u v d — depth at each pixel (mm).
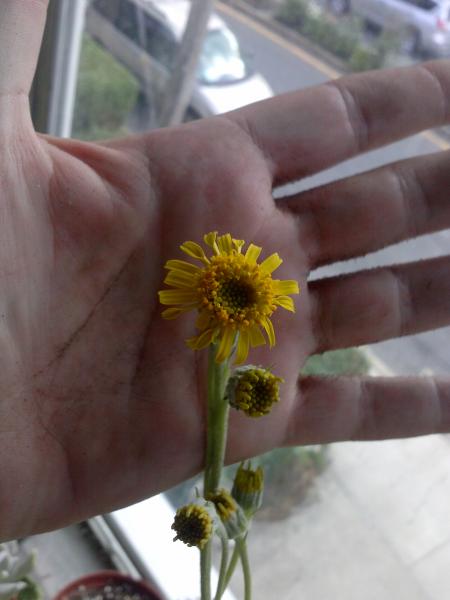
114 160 136
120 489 139
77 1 196
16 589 171
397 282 150
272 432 145
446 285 150
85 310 133
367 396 149
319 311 150
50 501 135
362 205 147
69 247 130
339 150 146
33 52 119
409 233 151
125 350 136
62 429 133
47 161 127
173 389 138
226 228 141
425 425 151
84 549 221
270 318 144
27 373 129
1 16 112
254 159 142
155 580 206
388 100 144
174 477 142
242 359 117
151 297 137
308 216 148
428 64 146
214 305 115
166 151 139
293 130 143
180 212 138
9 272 123
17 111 121
